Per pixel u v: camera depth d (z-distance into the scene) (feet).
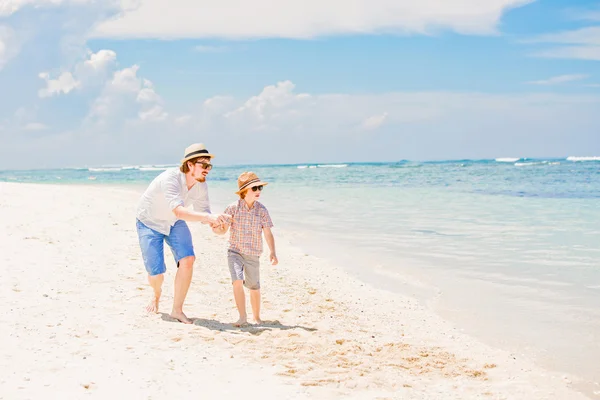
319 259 32.68
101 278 24.56
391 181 124.88
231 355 15.83
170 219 19.67
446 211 56.49
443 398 13.89
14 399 11.91
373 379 14.62
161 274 19.92
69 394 12.35
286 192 90.48
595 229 42.16
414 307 22.98
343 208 61.11
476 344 18.61
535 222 46.65
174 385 13.32
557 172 153.07
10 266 25.36
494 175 143.13
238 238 20.01
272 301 23.39
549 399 14.30
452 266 30.35
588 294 24.27
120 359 14.80
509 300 23.73
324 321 20.67
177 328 18.08
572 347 18.19
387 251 34.86
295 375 14.56
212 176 176.96
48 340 16.07
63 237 33.30
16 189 62.69
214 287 25.03
